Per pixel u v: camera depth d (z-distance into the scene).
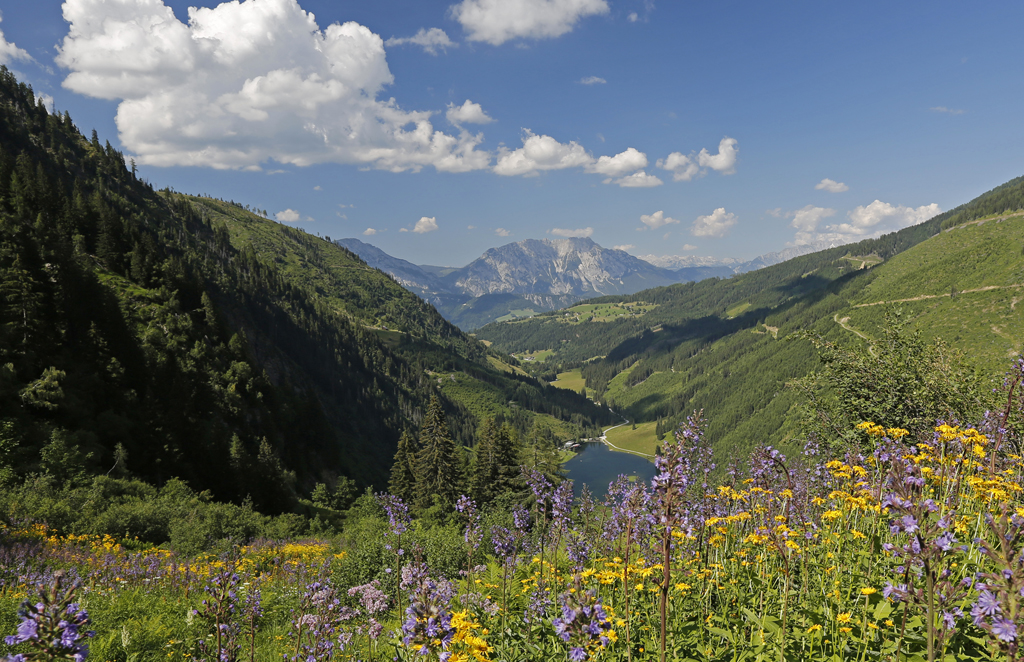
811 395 15.54
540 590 6.44
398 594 6.86
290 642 8.64
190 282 121.69
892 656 4.39
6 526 20.53
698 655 5.08
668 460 4.27
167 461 59.41
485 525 12.03
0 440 39.88
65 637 3.36
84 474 39.19
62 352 64.38
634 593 6.02
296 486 84.44
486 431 55.78
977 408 12.41
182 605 11.16
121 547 21.69
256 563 18.08
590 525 7.77
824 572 5.95
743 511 6.78
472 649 4.56
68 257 75.44
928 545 3.61
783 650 4.67
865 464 6.93
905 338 14.42
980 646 4.32
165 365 76.50
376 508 48.91
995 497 5.86
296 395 130.38
